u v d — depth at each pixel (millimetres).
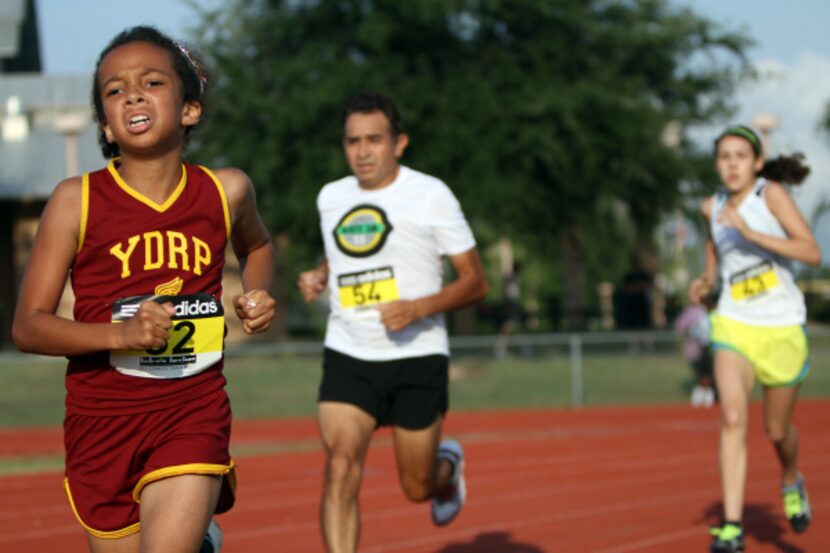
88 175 6461
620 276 78938
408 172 10477
